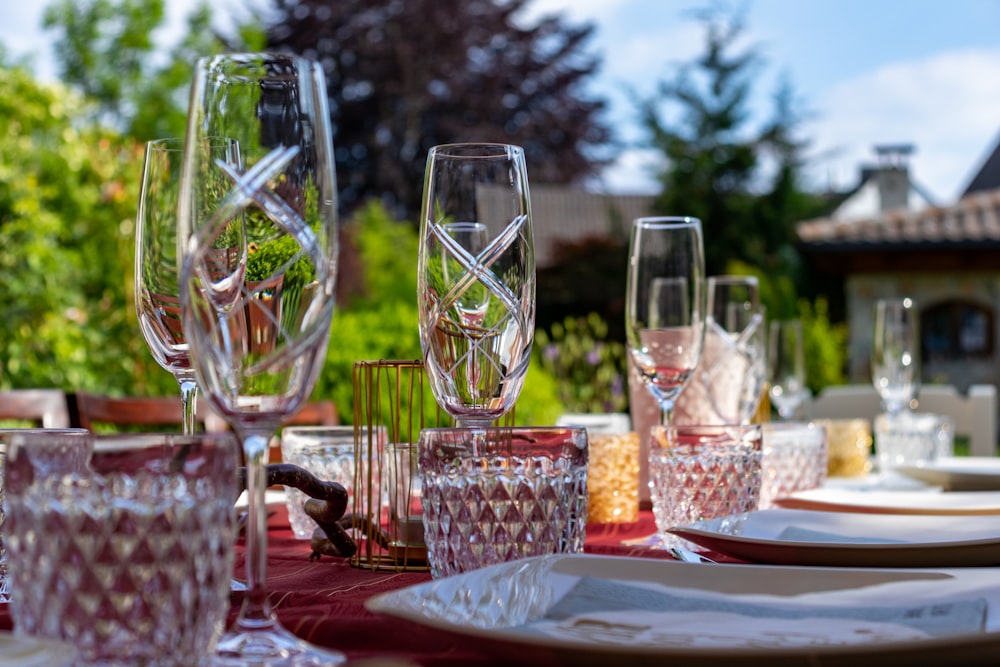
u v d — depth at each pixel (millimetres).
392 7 18609
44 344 4176
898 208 15695
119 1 10844
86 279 4391
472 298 836
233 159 601
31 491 524
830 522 919
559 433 791
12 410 1925
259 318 588
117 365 4305
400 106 18484
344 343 3969
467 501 765
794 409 1990
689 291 1135
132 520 514
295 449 1141
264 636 565
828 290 13000
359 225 13148
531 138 18828
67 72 10781
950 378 11547
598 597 634
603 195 19078
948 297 11414
